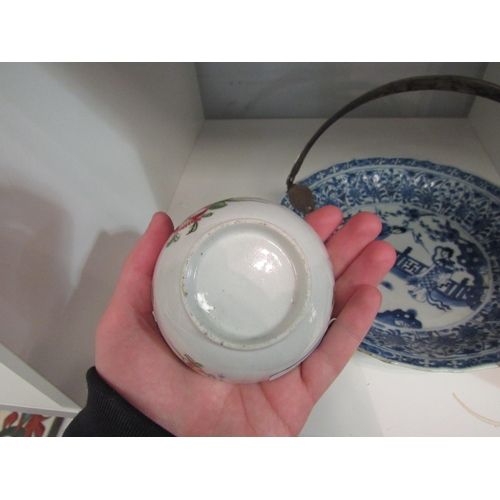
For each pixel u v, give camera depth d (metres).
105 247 0.51
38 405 0.48
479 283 0.58
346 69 0.78
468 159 0.74
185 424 0.43
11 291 0.36
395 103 0.82
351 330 0.43
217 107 0.87
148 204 0.63
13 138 0.35
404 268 0.61
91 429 0.39
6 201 0.35
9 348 0.36
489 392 0.48
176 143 0.73
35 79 0.38
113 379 0.40
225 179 0.75
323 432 0.46
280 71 0.79
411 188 0.69
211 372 0.36
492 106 0.71
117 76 0.52
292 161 0.77
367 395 0.49
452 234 0.64
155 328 0.43
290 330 0.34
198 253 0.35
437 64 0.75
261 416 0.43
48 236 0.40
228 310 0.34
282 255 0.35
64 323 0.43
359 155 0.76
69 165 0.43
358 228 0.50
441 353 0.47
